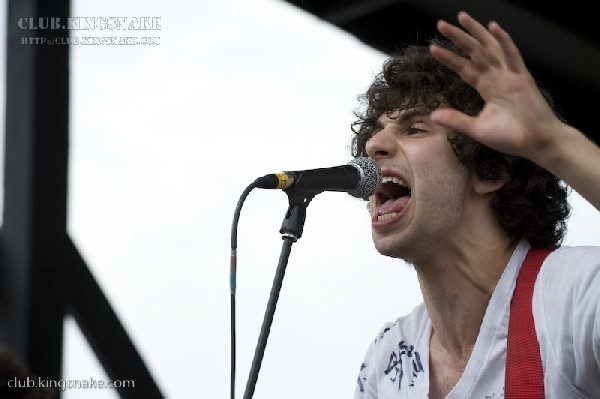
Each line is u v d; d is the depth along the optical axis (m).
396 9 8.08
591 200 3.17
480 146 4.33
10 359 4.57
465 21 3.18
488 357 4.13
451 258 4.35
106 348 7.98
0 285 7.78
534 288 4.09
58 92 7.97
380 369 4.62
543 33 7.90
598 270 3.78
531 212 4.36
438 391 4.39
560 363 3.88
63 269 7.88
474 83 3.26
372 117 4.73
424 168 4.34
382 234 4.43
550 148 3.18
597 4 7.79
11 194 7.87
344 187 4.06
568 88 8.11
